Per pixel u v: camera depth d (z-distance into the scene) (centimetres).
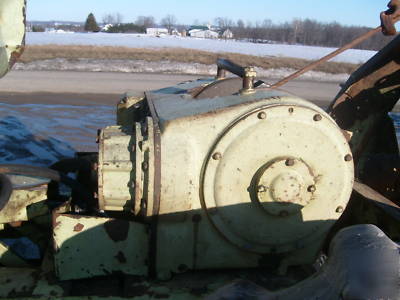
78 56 2302
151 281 241
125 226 240
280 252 249
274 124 229
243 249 245
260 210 238
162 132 229
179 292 233
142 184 228
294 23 7469
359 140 396
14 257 282
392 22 330
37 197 298
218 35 7731
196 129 229
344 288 145
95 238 238
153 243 237
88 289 237
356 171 396
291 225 244
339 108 393
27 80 1539
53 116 992
